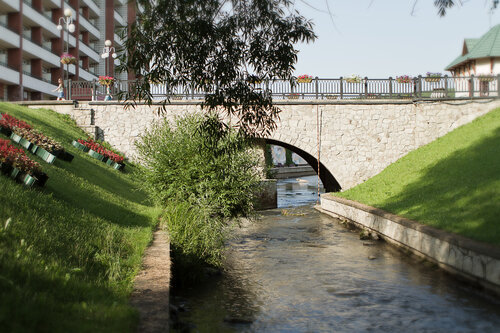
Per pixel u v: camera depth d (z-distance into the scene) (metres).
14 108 18.64
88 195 10.81
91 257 6.24
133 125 23.03
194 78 7.22
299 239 14.52
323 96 24.08
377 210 15.09
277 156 67.19
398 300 7.78
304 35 7.14
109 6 58.66
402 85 24.41
